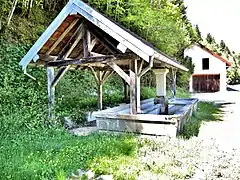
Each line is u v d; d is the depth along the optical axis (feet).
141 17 52.70
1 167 12.41
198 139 20.93
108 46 22.75
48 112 24.00
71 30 23.49
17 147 15.85
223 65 103.96
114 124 22.72
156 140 18.89
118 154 15.44
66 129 22.71
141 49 19.70
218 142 20.43
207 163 14.35
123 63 27.37
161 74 29.71
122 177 12.16
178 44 75.20
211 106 49.93
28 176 11.60
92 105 32.40
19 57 34.27
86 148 16.05
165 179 12.03
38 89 30.99
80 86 37.65
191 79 104.37
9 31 38.29
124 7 52.31
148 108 30.50
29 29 42.14
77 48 26.23
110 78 46.39
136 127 21.76
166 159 14.70
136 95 21.81
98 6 49.14
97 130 23.18
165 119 20.63
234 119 33.96
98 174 12.76
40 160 13.51
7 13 40.11
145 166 13.58
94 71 29.96
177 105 36.55
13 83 30.19
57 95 31.91
